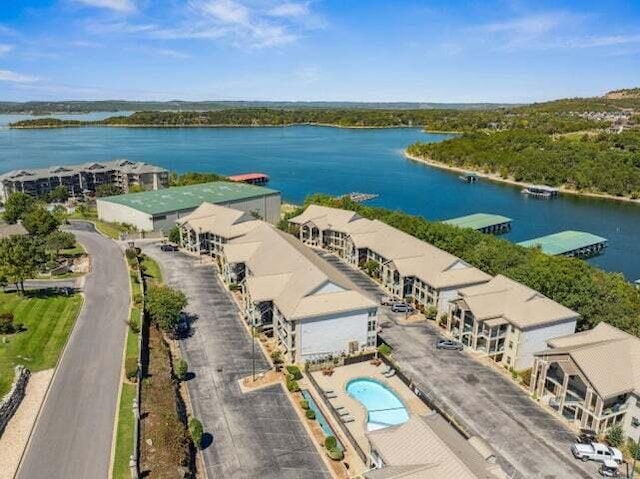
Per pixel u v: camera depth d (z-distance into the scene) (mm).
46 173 153125
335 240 93438
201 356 55250
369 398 49156
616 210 152375
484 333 56906
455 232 89750
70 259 82750
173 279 78125
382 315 67375
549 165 191375
